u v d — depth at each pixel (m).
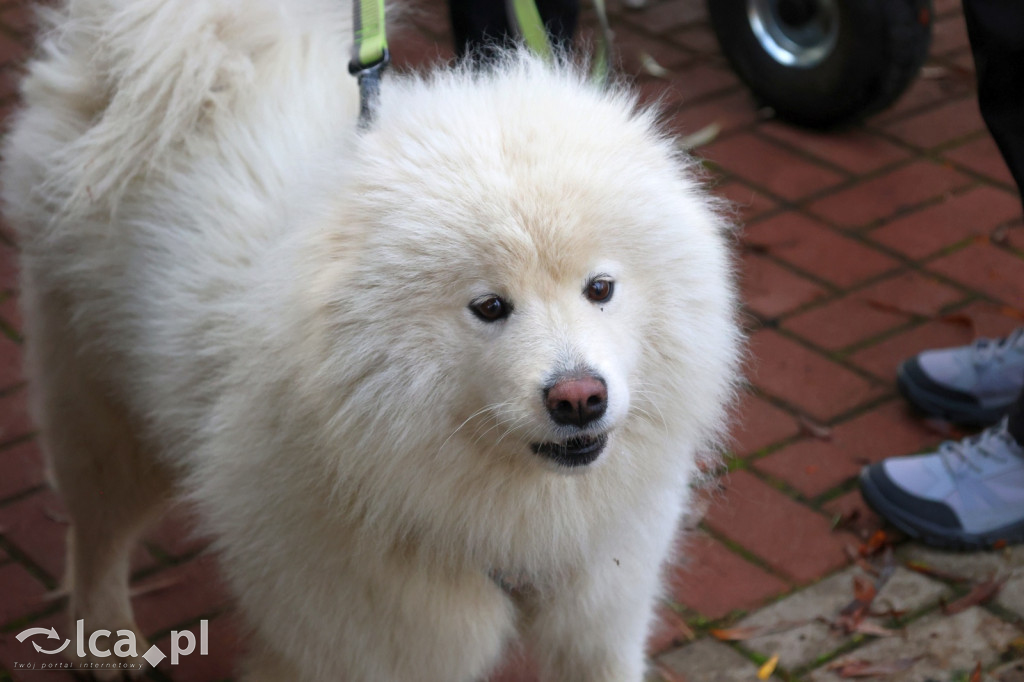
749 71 5.13
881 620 2.98
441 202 1.98
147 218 2.54
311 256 2.05
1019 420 3.15
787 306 4.12
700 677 2.85
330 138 2.43
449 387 2.04
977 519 3.15
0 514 3.43
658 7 6.04
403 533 2.14
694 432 2.24
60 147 2.69
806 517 3.33
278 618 2.26
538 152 2.01
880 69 4.70
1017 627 2.93
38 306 2.78
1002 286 4.18
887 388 3.78
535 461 2.05
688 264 2.13
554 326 1.97
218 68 2.59
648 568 2.37
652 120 2.29
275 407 2.09
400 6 3.41
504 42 2.98
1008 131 3.00
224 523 2.28
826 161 4.92
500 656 2.52
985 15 2.88
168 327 2.40
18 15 5.81
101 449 2.82
